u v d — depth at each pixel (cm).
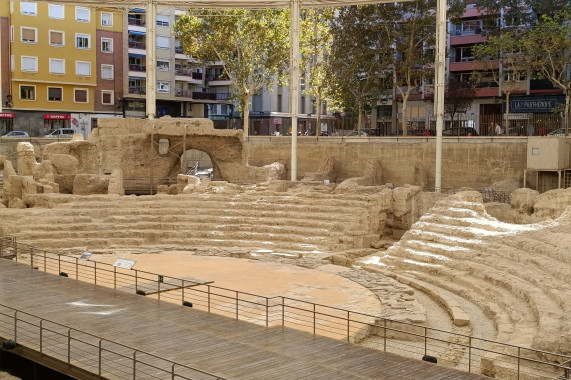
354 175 6247
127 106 8575
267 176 5884
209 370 1778
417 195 4475
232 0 5762
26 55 7744
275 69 7881
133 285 3038
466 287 3077
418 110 8756
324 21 7894
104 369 1786
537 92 7556
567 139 5297
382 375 1755
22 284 2794
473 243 3416
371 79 7231
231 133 5738
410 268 3481
